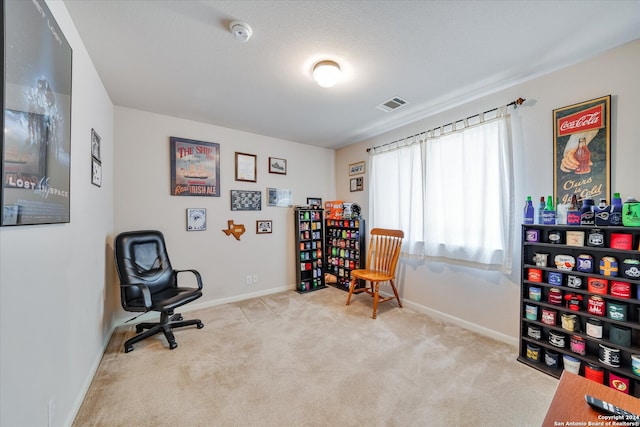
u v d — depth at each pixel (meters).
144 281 2.34
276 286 3.70
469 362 1.90
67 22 1.36
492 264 2.25
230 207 3.29
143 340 2.25
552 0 1.30
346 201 4.12
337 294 3.59
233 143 3.33
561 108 1.89
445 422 1.35
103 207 2.16
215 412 1.43
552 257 1.89
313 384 1.66
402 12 1.37
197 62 1.84
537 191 2.03
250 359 1.95
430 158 2.77
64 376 1.29
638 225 1.44
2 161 0.80
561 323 1.79
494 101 2.30
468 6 1.33
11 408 0.88
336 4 1.32
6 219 0.82
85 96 1.66
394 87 2.21
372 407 1.46
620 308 1.52
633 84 1.59
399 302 3.04
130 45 1.64
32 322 1.01
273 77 2.05
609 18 1.41
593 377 1.60
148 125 2.74
